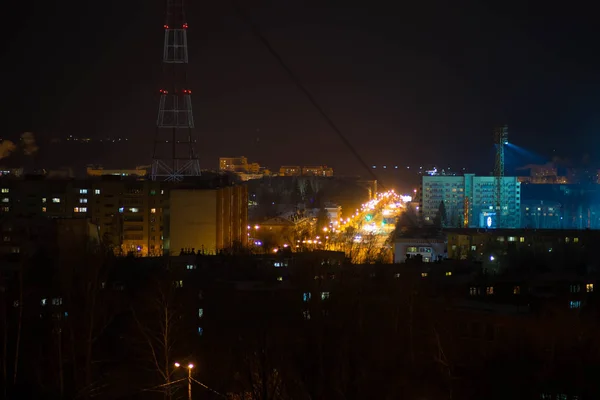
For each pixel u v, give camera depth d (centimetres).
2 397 7850
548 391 8006
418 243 17400
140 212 18875
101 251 12350
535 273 12388
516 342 8794
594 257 15112
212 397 7931
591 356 8319
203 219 17488
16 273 11400
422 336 9144
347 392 7831
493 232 17100
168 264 12506
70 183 18962
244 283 11081
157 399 8069
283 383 7688
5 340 8281
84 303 10200
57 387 8275
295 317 9575
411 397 7975
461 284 11044
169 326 8956
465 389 8106
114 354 9206
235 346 8812
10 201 18838
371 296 10406
